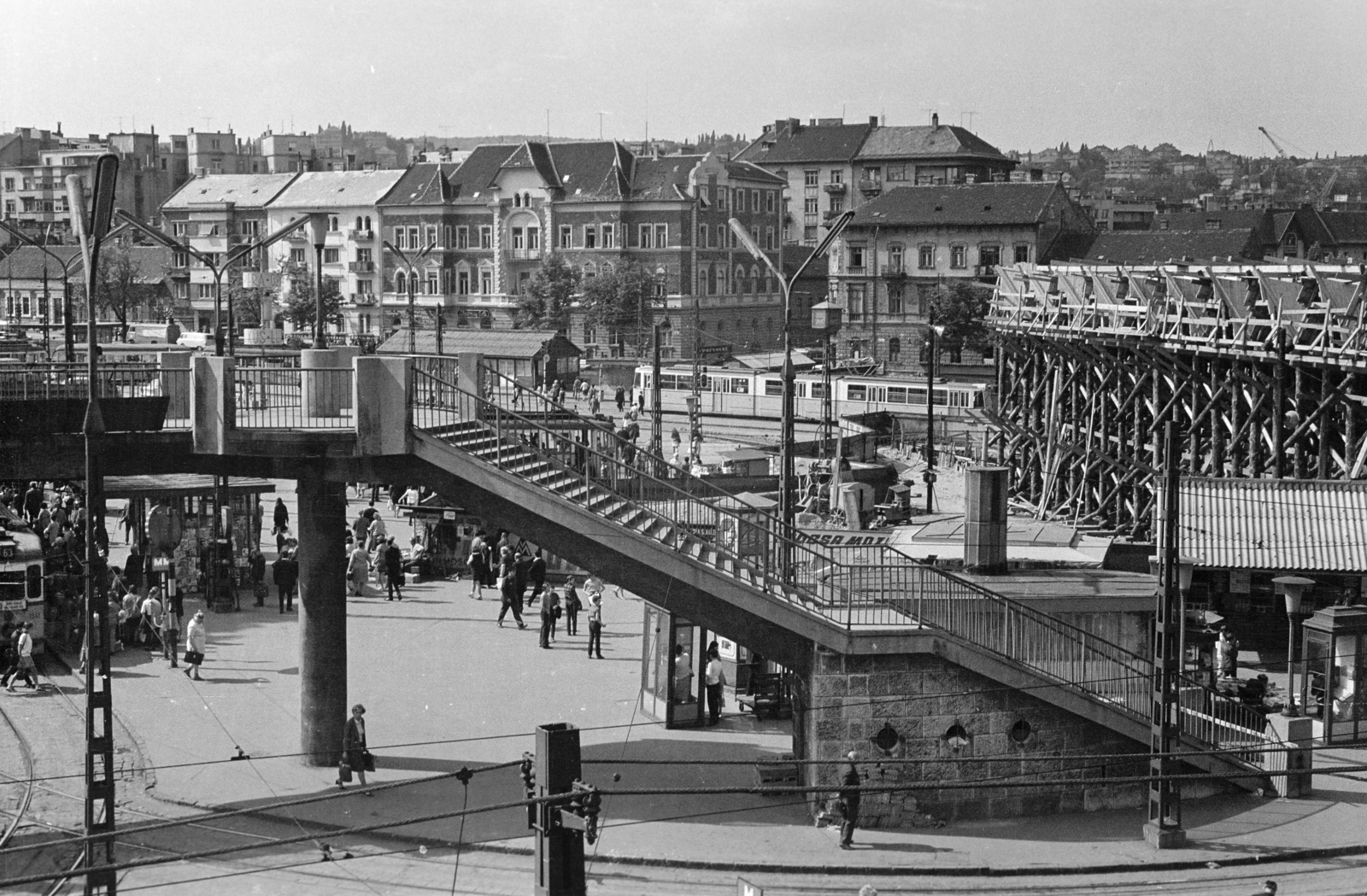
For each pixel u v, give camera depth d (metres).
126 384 31.48
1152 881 24.86
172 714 33.47
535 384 101.06
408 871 24.48
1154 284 60.19
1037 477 71.31
